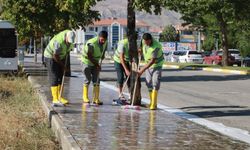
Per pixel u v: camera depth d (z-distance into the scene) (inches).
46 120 507.2
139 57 569.6
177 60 2596.0
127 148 336.5
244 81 1154.7
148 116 494.3
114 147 338.6
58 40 549.6
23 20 1212.5
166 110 569.6
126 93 744.3
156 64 542.6
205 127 439.5
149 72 546.9
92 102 589.3
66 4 787.4
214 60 2278.5
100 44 574.2
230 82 1122.0
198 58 2428.6
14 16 1208.8
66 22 1171.9
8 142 378.3
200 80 1188.5
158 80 544.4
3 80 994.7
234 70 1531.7
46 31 1216.2
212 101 711.7
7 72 1208.8
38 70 1375.5
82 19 1175.6
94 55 575.5
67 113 498.0
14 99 661.9
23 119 492.1
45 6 1178.0
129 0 565.0
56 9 1168.2
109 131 399.9
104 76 1306.6
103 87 864.9
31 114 543.5
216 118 531.8
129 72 573.3
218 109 610.2
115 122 448.5
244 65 2129.7
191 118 519.8
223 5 1632.6
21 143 377.7
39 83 896.3
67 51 559.2
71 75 1238.3
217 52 2315.5
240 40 1980.8
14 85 876.6
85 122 442.6
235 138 397.1
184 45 3486.7
